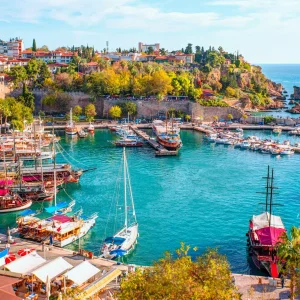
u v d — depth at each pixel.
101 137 196.25
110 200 102.94
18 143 159.50
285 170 135.38
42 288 56.94
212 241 79.31
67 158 150.88
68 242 77.31
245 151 167.00
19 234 79.62
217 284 39.62
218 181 121.12
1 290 48.50
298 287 53.62
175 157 155.25
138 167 138.25
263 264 66.69
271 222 77.38
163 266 41.06
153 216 91.81
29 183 108.94
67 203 96.44
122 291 40.25
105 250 70.50
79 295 49.16
